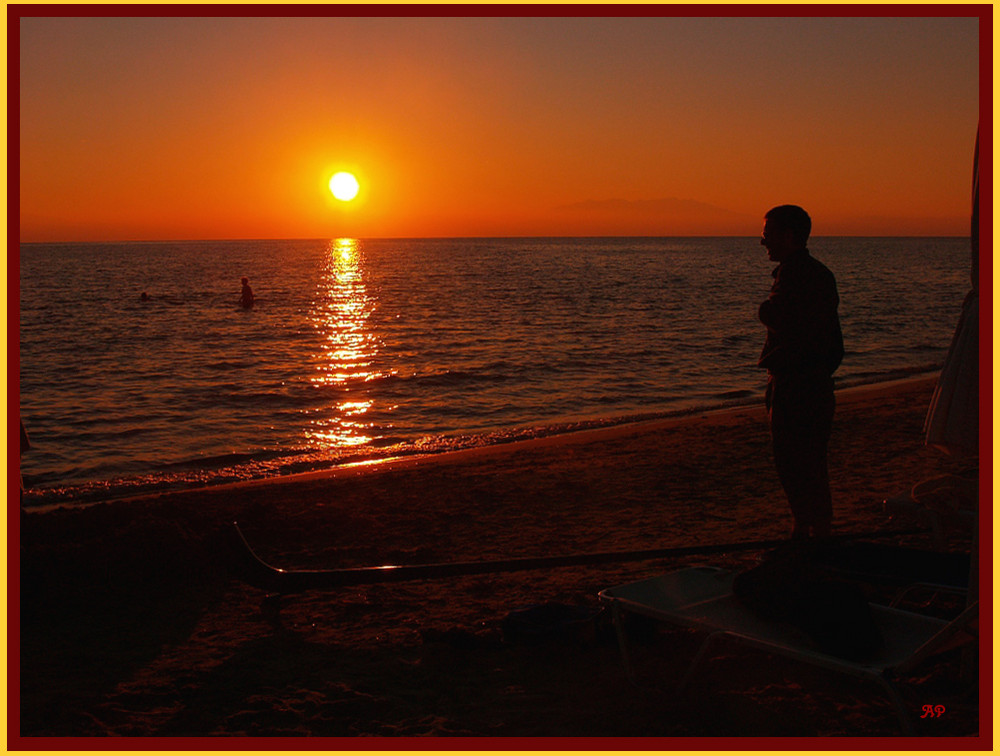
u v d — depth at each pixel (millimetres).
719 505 6984
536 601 4781
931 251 166125
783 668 3799
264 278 76000
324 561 5684
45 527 5973
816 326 4254
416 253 192250
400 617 4605
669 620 3443
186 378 18953
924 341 24500
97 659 4090
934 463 8328
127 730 3336
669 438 10523
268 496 7590
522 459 9430
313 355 23281
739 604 3529
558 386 17203
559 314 36312
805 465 4363
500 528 6410
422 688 3701
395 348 24719
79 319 36000
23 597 4832
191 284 66125
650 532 6176
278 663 4016
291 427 13328
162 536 5461
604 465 8789
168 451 11648
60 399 16172
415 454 10812
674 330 28672
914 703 3373
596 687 3639
